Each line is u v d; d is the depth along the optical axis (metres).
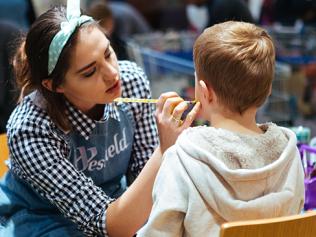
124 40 4.37
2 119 3.12
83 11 1.72
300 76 4.02
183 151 1.41
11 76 1.95
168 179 1.41
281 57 4.07
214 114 1.47
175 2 5.96
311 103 4.06
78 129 1.75
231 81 1.40
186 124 1.54
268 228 1.26
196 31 5.25
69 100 1.75
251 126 1.47
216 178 1.37
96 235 1.68
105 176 1.86
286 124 3.00
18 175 1.78
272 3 5.19
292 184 1.42
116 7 4.98
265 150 1.42
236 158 1.39
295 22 5.07
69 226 1.77
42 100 1.72
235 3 4.23
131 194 1.59
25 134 1.69
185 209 1.38
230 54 1.40
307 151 2.03
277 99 3.50
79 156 1.78
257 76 1.40
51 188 1.66
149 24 6.02
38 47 1.63
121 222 1.60
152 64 4.23
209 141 1.40
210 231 1.38
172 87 4.11
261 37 1.45
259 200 1.38
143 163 1.95
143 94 1.94
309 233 1.33
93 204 1.64
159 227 1.40
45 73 1.65
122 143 1.88
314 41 4.25
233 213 1.37
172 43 4.64
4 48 3.00
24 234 1.75
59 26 1.61
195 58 1.48
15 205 1.83
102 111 1.80
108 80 1.64
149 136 1.96
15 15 4.13
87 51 1.60
